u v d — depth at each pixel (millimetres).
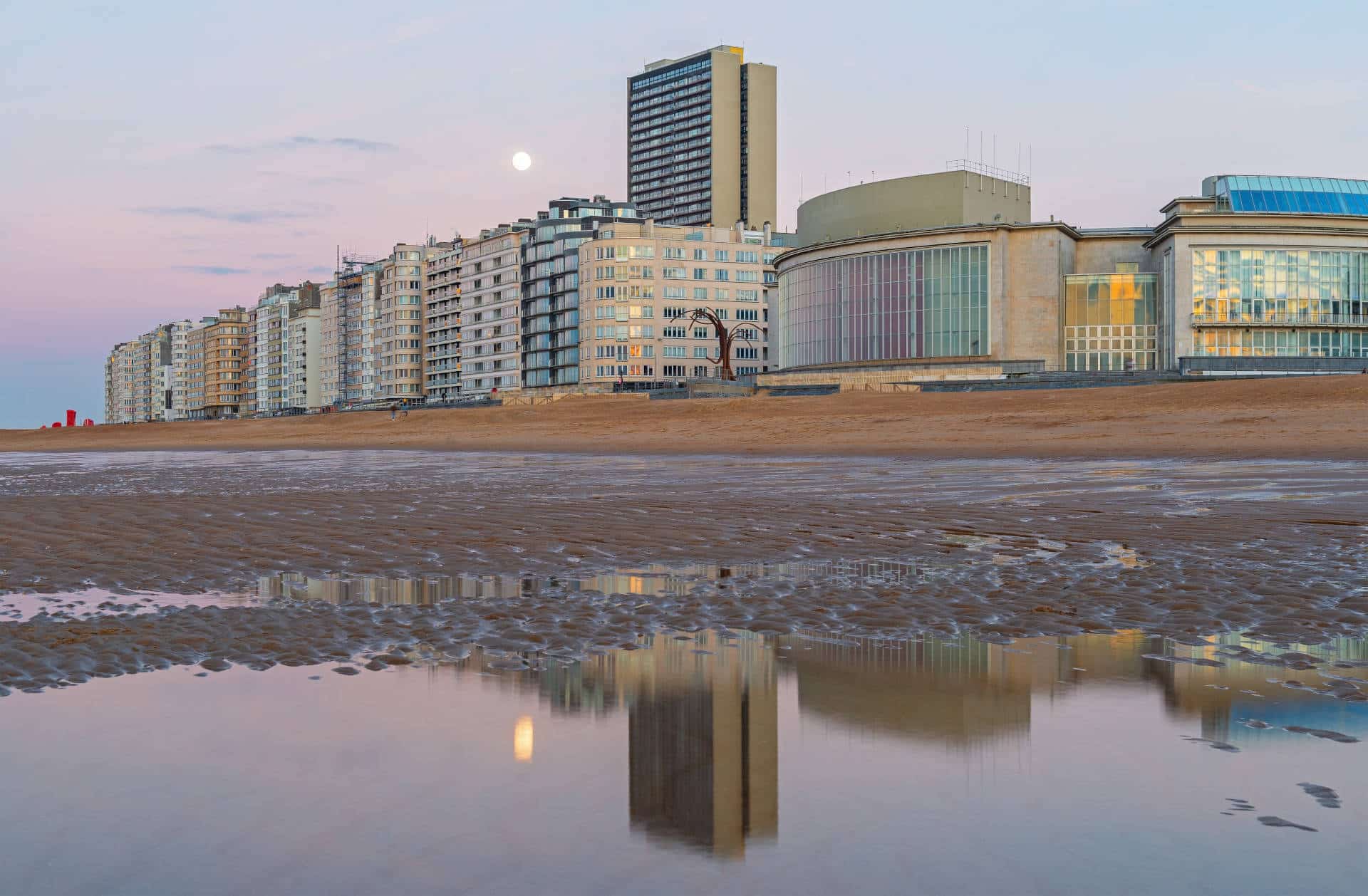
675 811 3836
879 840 3570
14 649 7039
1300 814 3838
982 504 17203
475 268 198250
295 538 13594
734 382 101062
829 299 110562
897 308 105062
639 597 9117
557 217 185625
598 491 21469
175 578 10461
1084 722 5145
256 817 3834
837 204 113250
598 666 6512
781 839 3586
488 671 6387
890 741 4820
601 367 165000
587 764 4461
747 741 4805
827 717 5262
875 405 65375
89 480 29328
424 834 3633
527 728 5059
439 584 9953
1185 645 7062
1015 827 3695
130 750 4703
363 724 5148
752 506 17531
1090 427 44062
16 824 3760
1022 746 4695
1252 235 93812
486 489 22578
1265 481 20547
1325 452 29031
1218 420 42562
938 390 81125
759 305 171750
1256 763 4469
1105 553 11375
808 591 9312
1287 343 94312
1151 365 99438
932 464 29344
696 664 6559
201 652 6977
